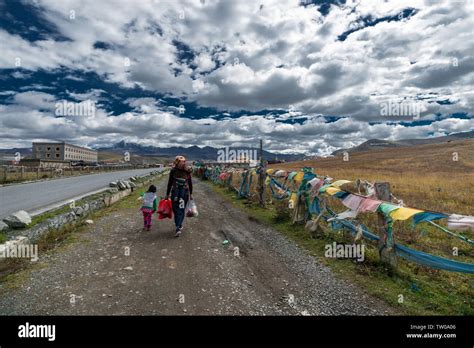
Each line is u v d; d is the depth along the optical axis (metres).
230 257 6.16
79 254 6.00
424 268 5.57
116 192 14.09
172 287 4.62
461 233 8.19
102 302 4.10
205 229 8.57
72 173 35.47
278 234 8.09
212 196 16.84
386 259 5.50
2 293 4.29
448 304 4.33
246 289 4.68
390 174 37.84
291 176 10.20
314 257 6.21
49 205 11.65
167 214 8.09
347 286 4.87
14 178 23.77
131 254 6.12
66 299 4.16
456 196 15.39
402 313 4.07
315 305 4.24
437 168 54.31
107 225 8.56
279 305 4.21
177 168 7.67
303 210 8.87
